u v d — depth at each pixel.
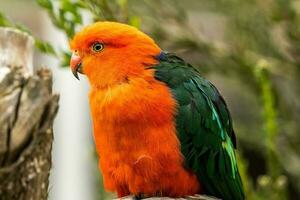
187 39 15.64
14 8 20.47
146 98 8.68
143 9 15.72
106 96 8.84
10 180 6.44
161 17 15.59
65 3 11.00
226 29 16.59
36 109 6.38
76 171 19.58
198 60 16.59
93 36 9.14
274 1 16.06
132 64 8.98
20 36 7.18
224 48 16.00
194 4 19.08
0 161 6.38
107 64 9.02
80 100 19.86
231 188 9.63
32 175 6.55
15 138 6.36
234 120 17.52
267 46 16.31
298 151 16.06
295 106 16.66
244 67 15.78
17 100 6.38
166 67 9.14
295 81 17.09
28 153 6.42
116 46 9.06
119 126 8.69
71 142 19.73
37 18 20.34
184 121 8.89
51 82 6.52
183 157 8.88
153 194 9.00
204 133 9.12
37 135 6.45
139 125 8.63
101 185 14.91
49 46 11.16
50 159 6.82
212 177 9.32
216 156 9.32
